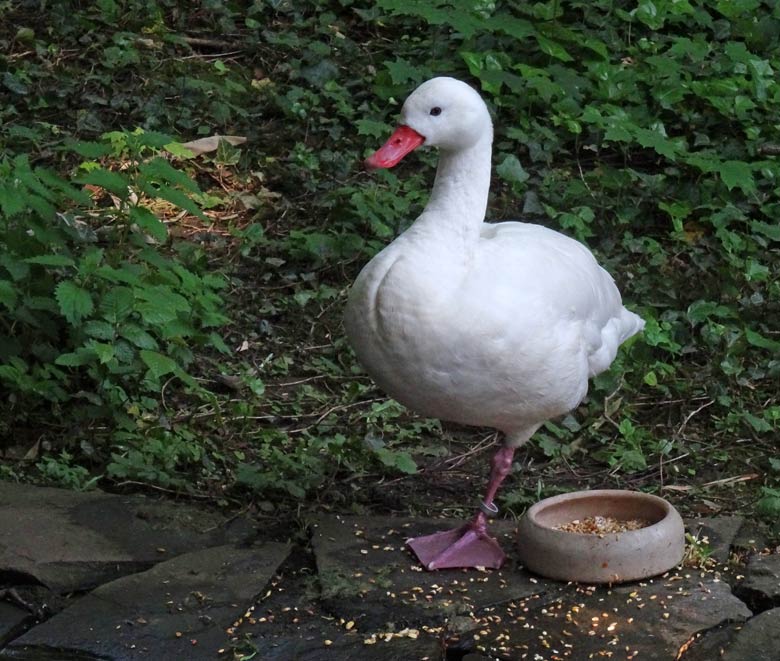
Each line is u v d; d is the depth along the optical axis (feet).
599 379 23.47
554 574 17.51
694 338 25.59
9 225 22.52
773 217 29.35
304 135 31.60
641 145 30.58
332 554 18.12
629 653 15.81
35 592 16.87
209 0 36.17
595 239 28.68
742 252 27.99
